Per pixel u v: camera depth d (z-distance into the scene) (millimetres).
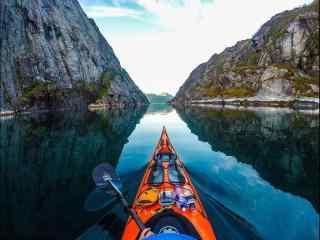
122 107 96812
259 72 101438
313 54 97062
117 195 8078
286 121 36969
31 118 39969
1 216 8953
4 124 31688
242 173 14078
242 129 30547
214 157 17797
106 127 32625
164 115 57531
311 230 8156
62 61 76750
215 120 41500
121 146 21250
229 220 8523
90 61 96000
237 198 10461
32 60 59938
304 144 21750
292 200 10453
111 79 101812
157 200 7836
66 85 74312
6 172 13836
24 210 9383
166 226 6387
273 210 9453
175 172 10898
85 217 8719
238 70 110312
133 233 6664
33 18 65188
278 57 107250
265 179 13102
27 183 12227
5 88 48312
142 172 13672
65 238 7621
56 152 18375
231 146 21500
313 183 12523
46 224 8359
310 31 101375
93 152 18703
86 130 29016
